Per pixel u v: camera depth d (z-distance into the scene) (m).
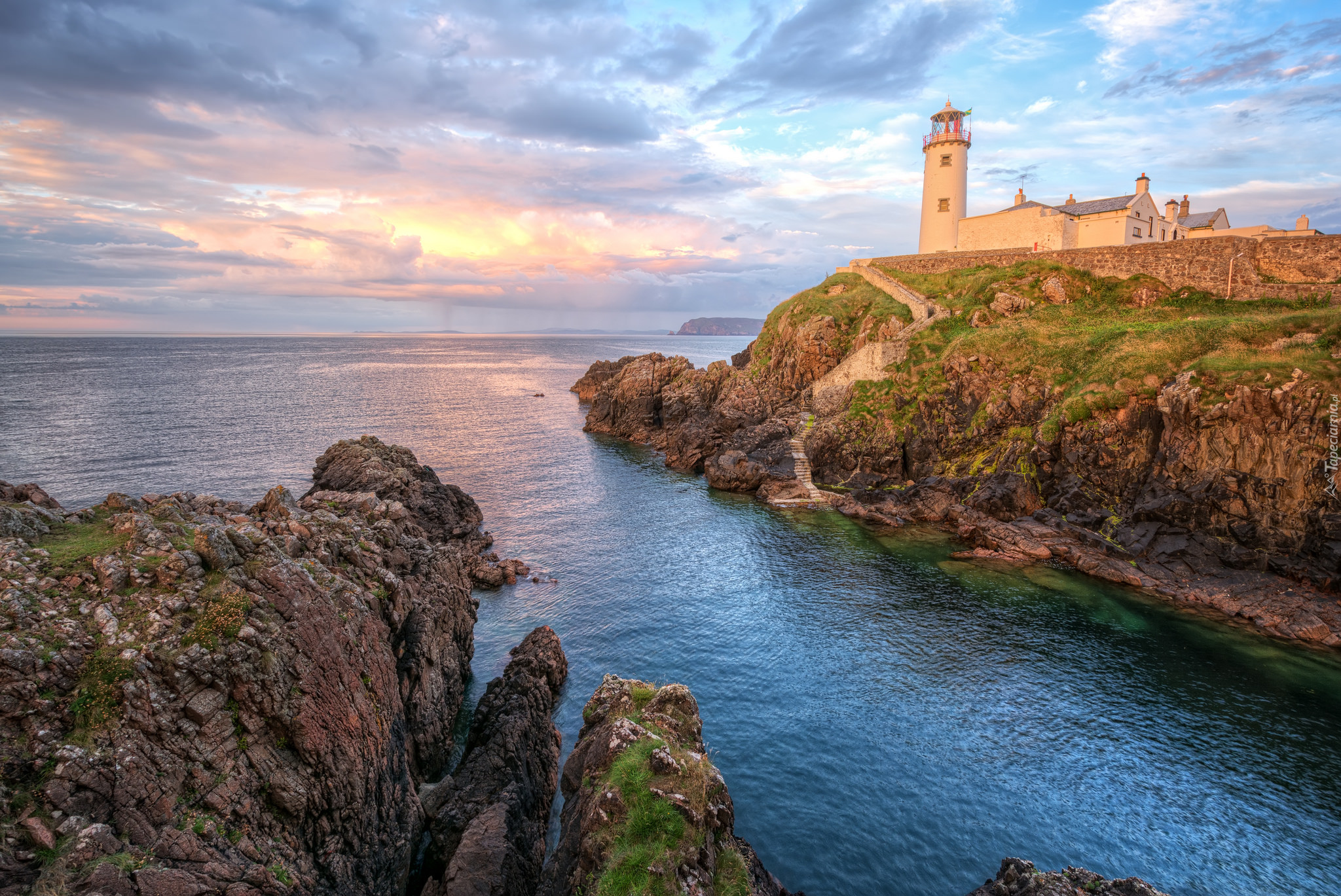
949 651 37.59
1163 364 52.25
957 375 66.12
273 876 15.31
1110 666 35.94
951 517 59.06
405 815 21.78
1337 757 28.77
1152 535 47.75
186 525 21.20
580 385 155.75
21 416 100.19
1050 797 26.78
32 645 15.19
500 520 60.41
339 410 120.25
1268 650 37.31
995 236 86.56
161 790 14.85
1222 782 27.42
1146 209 81.19
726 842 19.20
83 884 12.42
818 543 55.09
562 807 26.06
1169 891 22.36
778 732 30.75
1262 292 61.81
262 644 17.70
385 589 25.00
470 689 33.41
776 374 88.50
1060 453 55.22
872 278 90.25
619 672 35.38
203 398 130.25
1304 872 23.06
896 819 25.73
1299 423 43.34
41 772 13.75
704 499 68.25
